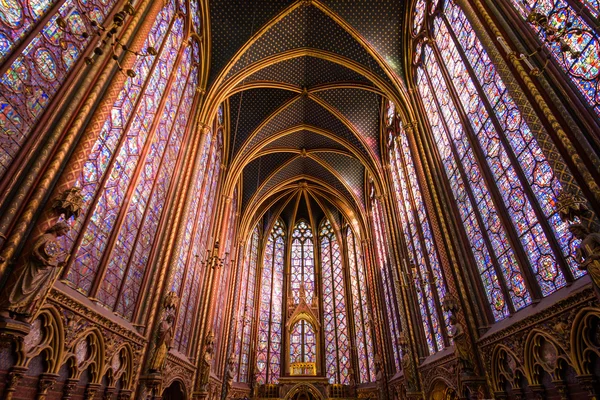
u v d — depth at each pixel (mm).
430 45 13547
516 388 8172
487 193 9812
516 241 8602
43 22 6070
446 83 12188
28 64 5719
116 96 7480
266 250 29812
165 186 11766
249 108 20188
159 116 10797
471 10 9430
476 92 10305
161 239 11172
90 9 7367
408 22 15320
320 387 22406
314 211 31641
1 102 5172
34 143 5750
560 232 7164
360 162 24031
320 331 26766
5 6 5332
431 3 13438
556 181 7137
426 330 14555
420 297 15250
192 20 14016
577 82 6770
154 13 9242
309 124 22188
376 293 21734
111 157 8133
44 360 5910
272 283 28812
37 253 4988
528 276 8102
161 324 10070
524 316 7824
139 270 9969
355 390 22844
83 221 7090
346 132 21828
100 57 7438
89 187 7262
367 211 24844
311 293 28859
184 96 13578
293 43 17094
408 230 16609
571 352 6363
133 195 9359
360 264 26297
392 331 19281
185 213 12328
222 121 19703
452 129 11977
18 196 5227
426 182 13031
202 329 15219
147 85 9977
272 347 26062
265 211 28547
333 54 17234
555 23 7375
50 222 5457
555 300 6961
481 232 10172
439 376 12359
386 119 19875
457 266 10930
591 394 5914
